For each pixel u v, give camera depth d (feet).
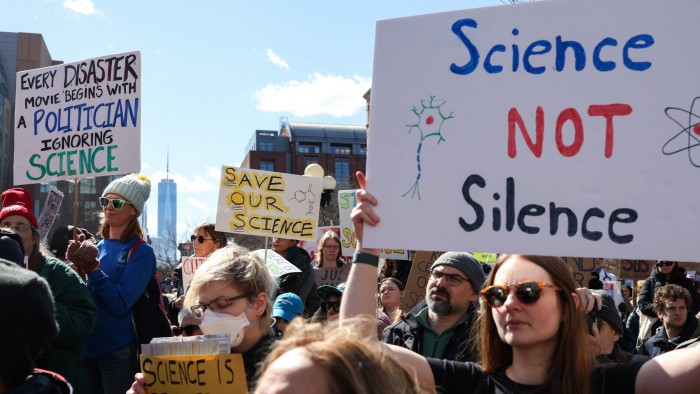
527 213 9.05
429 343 15.05
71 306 16.11
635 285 38.50
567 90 9.13
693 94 8.69
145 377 10.52
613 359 15.92
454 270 14.78
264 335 11.30
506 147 9.23
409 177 9.46
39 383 6.62
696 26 8.77
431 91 9.55
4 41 274.77
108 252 18.97
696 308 27.04
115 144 20.02
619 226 8.72
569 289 8.95
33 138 21.15
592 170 8.91
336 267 30.96
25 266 16.16
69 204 217.56
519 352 9.05
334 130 347.97
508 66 9.37
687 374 8.17
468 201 9.24
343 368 5.04
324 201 54.24
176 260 125.39
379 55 9.78
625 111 8.89
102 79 20.38
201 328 10.94
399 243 9.36
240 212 29.91
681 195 8.59
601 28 9.10
